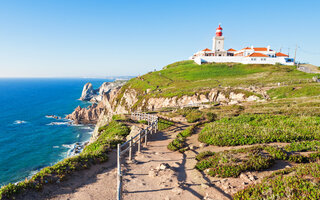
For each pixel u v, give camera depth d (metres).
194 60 135.38
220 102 48.38
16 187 8.70
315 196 6.96
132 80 118.44
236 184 9.44
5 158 46.16
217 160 11.91
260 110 30.22
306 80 54.72
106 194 9.34
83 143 56.97
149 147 17.62
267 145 14.11
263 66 95.88
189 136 20.72
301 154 12.14
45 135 64.25
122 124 27.22
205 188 9.38
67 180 10.58
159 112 40.31
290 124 19.98
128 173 11.72
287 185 7.94
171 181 10.35
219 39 122.38
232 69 98.62
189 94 57.97
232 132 17.98
